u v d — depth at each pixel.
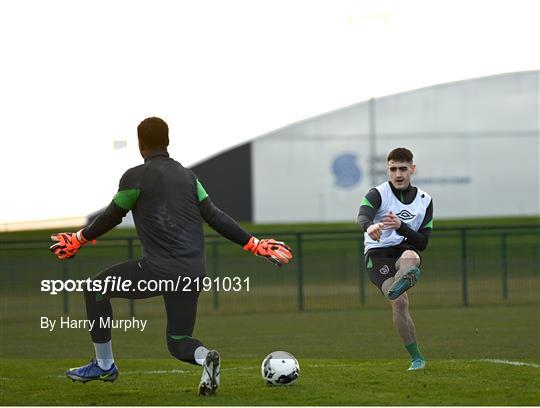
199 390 25.30
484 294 68.19
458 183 115.88
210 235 63.47
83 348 41.59
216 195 114.94
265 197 114.81
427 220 31.38
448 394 25.58
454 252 76.25
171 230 24.81
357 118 114.94
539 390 26.25
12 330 50.97
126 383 29.06
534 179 116.31
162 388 27.70
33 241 59.25
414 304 63.62
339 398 24.94
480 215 116.00
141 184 24.81
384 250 31.06
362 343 41.31
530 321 51.06
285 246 25.86
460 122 115.81
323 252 81.00
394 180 31.00
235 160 115.25
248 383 28.17
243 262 67.31
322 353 37.53
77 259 63.56
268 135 114.94
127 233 103.81
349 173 114.69
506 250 70.38
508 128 116.31
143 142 25.47
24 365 35.06
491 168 116.25
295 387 27.03
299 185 114.94
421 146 115.56
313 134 115.06
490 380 28.17
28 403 25.00
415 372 30.11
